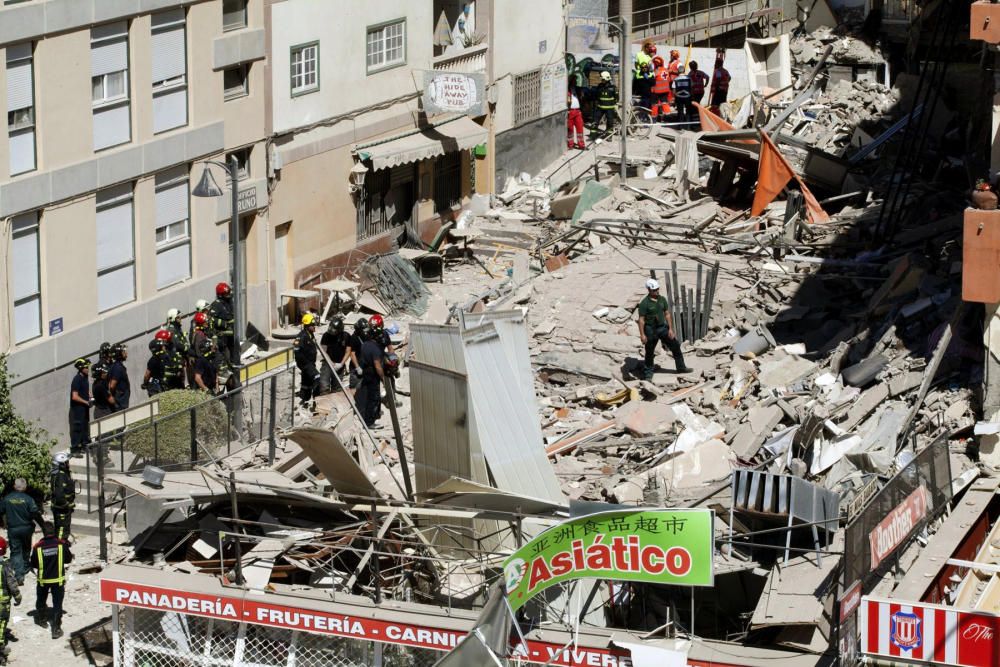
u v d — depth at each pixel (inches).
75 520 888.9
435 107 1429.6
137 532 834.8
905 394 936.9
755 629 661.3
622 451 964.6
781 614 657.0
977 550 766.5
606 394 1055.0
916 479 732.7
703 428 953.5
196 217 1155.9
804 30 1905.8
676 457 901.2
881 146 1478.8
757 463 900.0
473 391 777.6
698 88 1770.4
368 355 998.4
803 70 1795.0
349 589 727.7
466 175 1545.3
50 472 827.4
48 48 987.9
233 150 1194.6
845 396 964.6
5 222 963.3
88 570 842.8
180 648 729.6
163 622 730.2
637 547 644.7
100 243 1055.6
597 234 1385.3
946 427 872.9
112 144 1063.0
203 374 1005.8
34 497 878.4
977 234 827.4
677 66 1831.9
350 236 1370.6
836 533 723.4
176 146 1117.1
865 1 1844.2
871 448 867.4
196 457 899.4
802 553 714.2
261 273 1247.5
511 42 1598.2
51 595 822.5
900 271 1102.4
